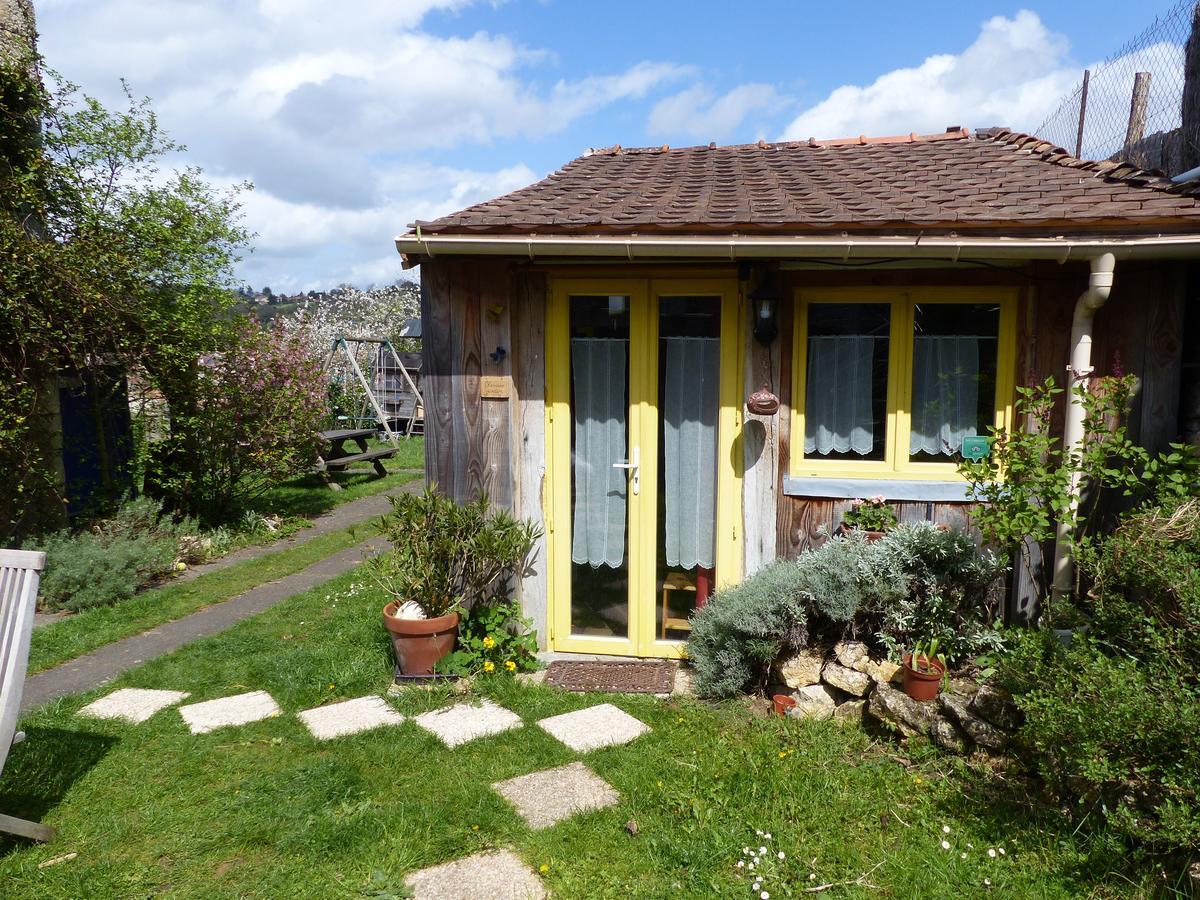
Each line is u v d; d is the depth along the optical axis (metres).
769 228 4.01
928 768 3.43
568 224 4.13
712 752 3.63
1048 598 3.75
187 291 7.91
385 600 6.12
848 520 4.53
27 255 6.24
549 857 2.90
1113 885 2.64
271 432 8.64
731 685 4.16
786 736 3.78
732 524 4.76
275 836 3.03
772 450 4.63
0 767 2.85
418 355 19.39
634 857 2.90
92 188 7.20
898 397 4.57
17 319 6.22
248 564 7.41
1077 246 3.82
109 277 6.98
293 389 8.97
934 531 4.13
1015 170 5.09
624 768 3.52
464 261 4.61
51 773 3.51
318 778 3.43
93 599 6.10
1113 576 3.12
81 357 6.94
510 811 3.20
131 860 2.91
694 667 4.56
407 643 4.43
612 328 4.76
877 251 3.97
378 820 3.10
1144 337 4.26
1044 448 3.69
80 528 7.32
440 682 4.43
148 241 7.50
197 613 6.04
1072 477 4.21
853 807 3.16
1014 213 3.99
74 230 7.02
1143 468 4.23
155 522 7.59
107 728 3.96
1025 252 3.90
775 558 4.70
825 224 3.98
